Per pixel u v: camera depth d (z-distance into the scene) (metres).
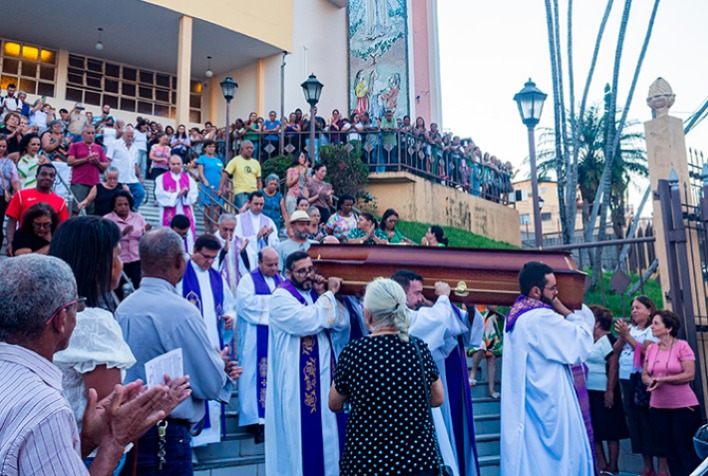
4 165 7.47
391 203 15.20
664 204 6.46
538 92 8.30
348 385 3.04
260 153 14.97
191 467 2.86
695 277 6.37
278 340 4.69
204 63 20.67
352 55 21.06
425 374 3.03
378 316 3.13
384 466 2.80
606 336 6.27
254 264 7.52
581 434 4.25
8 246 6.30
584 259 14.58
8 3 16.80
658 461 5.85
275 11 19.62
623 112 14.60
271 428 4.60
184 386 2.15
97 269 2.46
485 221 18.16
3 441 1.57
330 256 4.68
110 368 2.25
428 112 20.86
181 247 3.04
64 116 14.04
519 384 4.33
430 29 21.47
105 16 17.58
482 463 5.74
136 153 10.74
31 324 1.78
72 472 1.62
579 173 26.17
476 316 4.79
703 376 6.36
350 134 15.30
